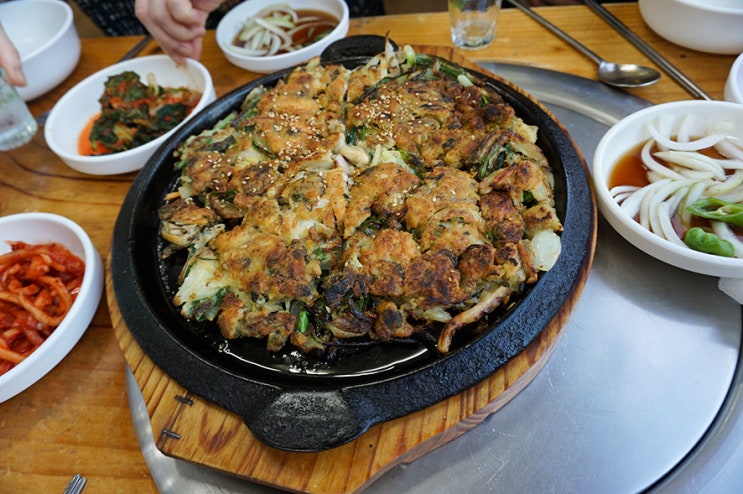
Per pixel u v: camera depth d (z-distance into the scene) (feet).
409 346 0.90
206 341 0.98
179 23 1.48
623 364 0.96
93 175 1.50
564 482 0.85
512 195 0.96
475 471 0.88
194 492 0.90
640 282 1.05
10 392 1.01
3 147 1.60
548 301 0.85
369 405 0.78
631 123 1.14
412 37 1.69
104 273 1.19
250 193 1.08
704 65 1.41
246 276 0.95
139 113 1.50
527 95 1.20
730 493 0.81
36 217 1.23
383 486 0.89
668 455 0.85
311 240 0.97
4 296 1.14
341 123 1.17
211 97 1.51
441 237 0.92
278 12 1.82
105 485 0.93
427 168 1.07
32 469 0.97
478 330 0.88
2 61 1.50
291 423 0.76
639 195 1.06
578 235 0.93
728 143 1.10
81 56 1.90
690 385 0.92
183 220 1.08
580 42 1.54
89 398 1.05
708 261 0.92
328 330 0.93
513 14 1.69
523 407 0.94
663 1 1.37
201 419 0.85
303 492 0.79
